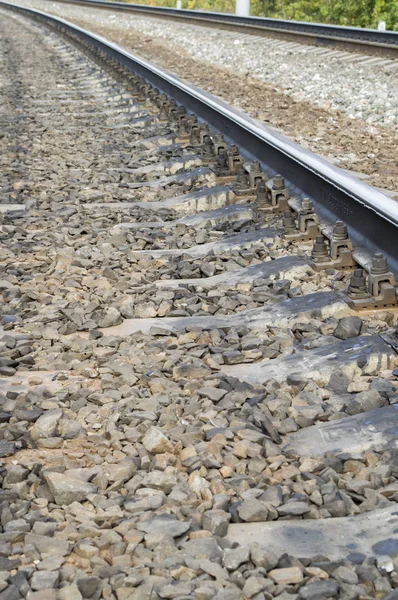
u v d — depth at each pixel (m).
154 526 2.31
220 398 3.06
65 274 4.46
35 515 2.40
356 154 7.54
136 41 21.17
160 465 2.64
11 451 2.77
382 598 2.04
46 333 3.71
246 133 6.85
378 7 31.48
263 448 2.71
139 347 3.56
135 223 5.56
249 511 2.38
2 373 3.36
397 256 4.02
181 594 2.03
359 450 2.72
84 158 7.73
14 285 4.36
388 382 3.12
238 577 2.09
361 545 2.25
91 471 2.62
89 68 15.31
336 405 3.03
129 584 2.07
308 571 2.11
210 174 6.65
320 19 36.12
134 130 9.02
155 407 3.01
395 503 2.43
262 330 3.68
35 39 22.67
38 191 6.45
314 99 11.41
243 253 4.70
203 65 15.86
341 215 4.74
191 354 3.46
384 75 12.88
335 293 3.89
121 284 4.30
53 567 2.17
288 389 3.15
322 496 2.48
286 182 5.82
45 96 11.91
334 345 3.41
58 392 3.17
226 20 24.45
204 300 4.09
